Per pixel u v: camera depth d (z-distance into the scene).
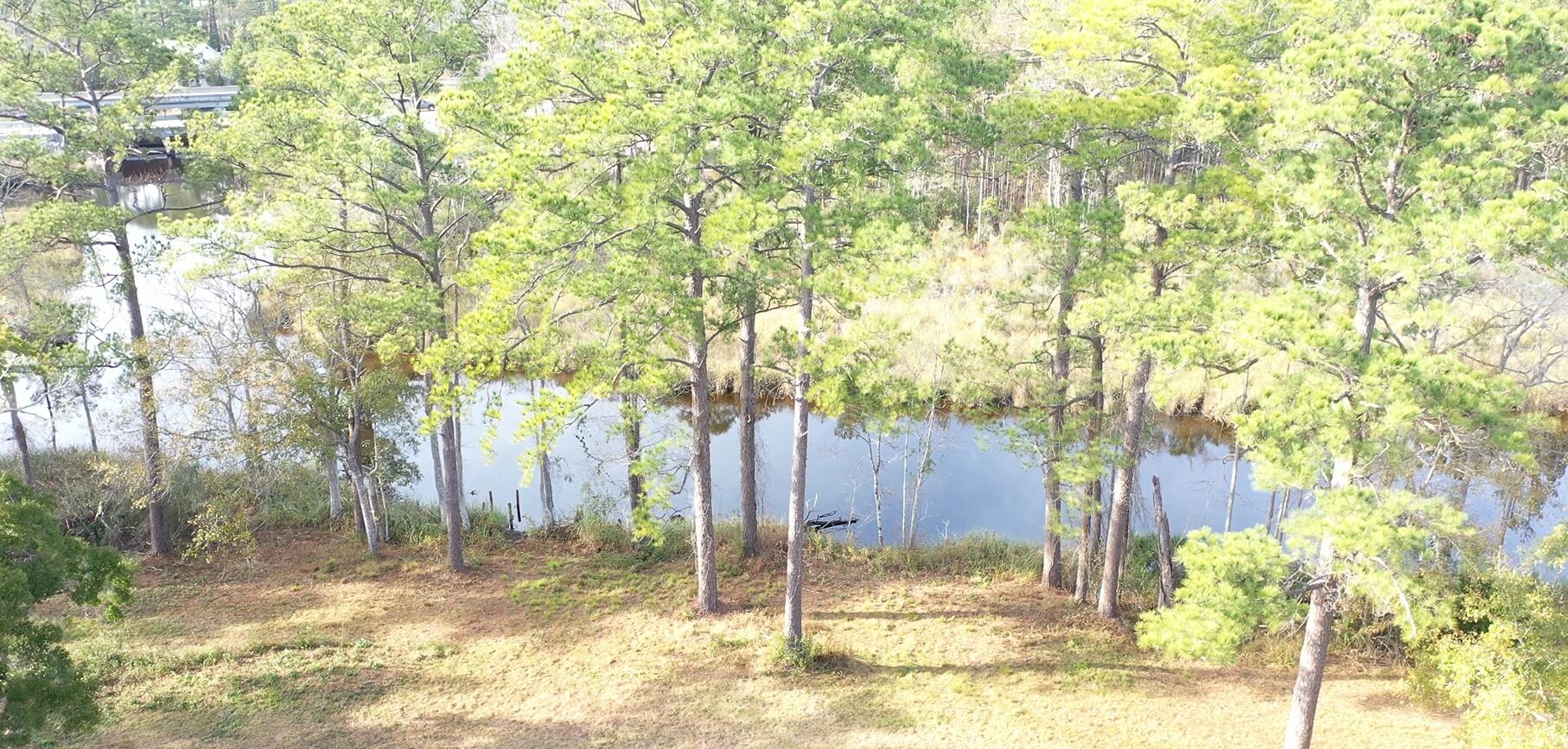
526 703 16.02
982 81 16.61
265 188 22.22
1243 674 17.36
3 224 19.67
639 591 20.75
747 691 16.41
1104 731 15.02
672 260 14.91
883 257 14.20
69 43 20.22
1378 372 10.29
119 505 22.25
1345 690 16.53
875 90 15.64
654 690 16.47
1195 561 12.16
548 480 24.19
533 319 26.94
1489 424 10.16
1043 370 18.42
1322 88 11.27
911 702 16.02
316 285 20.81
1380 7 10.43
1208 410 29.98
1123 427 19.41
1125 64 16.69
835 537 24.31
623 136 14.86
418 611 19.70
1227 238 14.36
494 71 20.52
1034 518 25.72
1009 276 37.62
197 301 25.19
